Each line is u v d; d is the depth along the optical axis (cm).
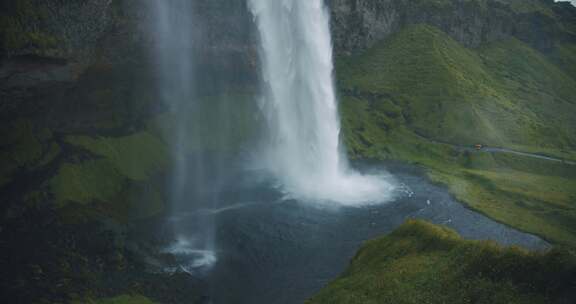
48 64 6531
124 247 6194
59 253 5694
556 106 17850
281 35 11975
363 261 4831
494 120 14912
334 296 4222
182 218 7725
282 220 7975
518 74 19588
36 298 4703
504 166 12625
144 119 9781
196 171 9581
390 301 3703
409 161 12500
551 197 10100
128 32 7762
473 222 8662
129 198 7769
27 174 6975
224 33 10156
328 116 13138
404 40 17712
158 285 5584
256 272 6244
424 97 15288
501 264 3472
